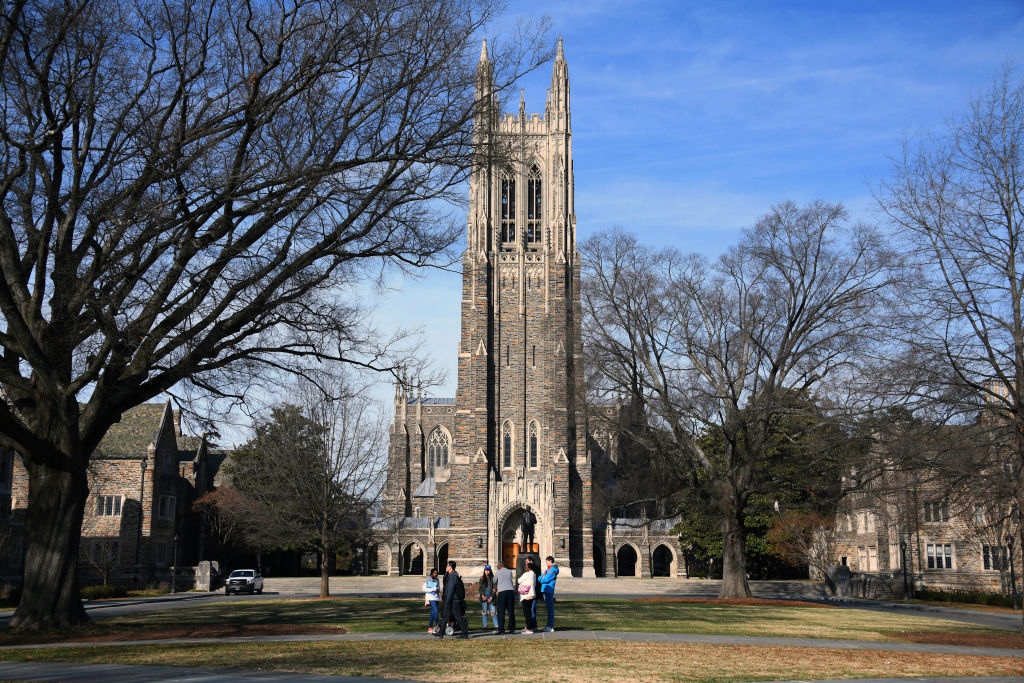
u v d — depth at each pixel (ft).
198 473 288.51
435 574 91.20
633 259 175.52
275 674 59.31
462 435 314.76
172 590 228.22
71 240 90.53
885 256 154.10
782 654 74.64
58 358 92.58
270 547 266.16
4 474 230.89
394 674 59.57
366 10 86.99
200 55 89.86
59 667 63.00
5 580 219.41
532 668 62.64
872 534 253.65
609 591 248.32
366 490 198.70
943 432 110.22
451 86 92.32
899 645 88.12
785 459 175.63
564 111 338.95
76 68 87.51
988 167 104.73
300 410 199.11
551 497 307.17
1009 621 144.05
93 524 246.68
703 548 295.28
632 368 173.99
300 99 89.56
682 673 61.46
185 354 95.91
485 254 324.39
